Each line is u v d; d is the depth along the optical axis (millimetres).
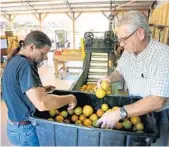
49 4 9047
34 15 10539
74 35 10398
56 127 994
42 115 1168
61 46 9391
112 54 3447
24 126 1363
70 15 10242
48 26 10547
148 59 1164
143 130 1064
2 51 4453
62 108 1278
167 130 1272
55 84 5512
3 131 2801
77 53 5848
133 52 1229
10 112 1368
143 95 1266
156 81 1098
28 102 1303
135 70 1312
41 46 1270
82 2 8672
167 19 3660
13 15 10727
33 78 1147
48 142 1053
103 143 945
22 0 8508
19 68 1190
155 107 1062
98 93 1310
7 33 5914
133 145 909
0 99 3543
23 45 1310
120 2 8320
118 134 905
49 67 7395
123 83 2164
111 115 1034
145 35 1144
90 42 3775
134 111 1024
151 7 8234
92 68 3287
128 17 1128
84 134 956
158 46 1143
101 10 9797
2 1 8602
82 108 1294
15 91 1255
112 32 3885
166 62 1080
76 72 6391
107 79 1474
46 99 1107
